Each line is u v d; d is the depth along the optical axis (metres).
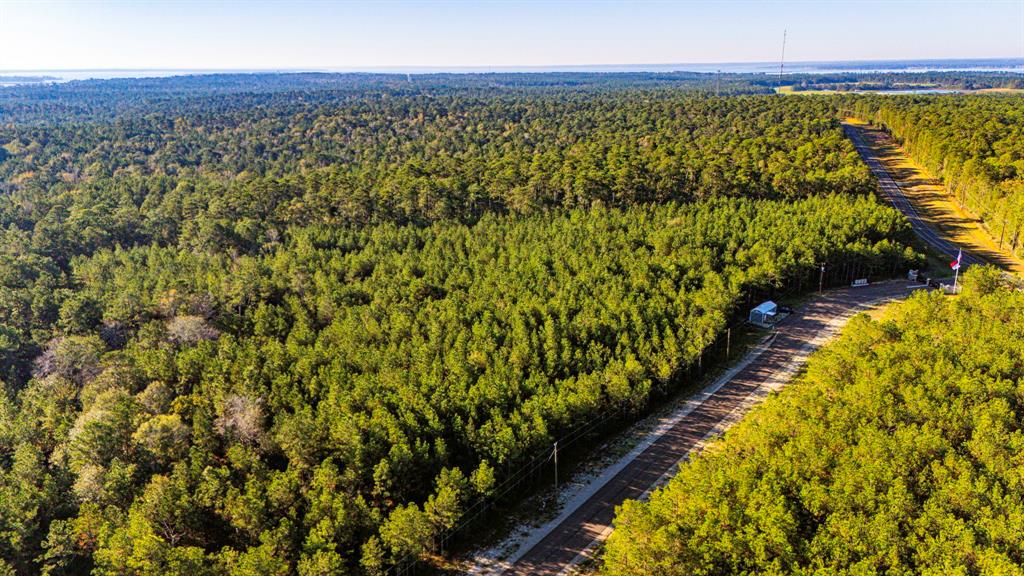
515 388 73.19
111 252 133.25
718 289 96.88
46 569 53.62
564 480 67.31
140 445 66.69
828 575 42.94
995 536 44.81
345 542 55.03
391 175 165.62
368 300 103.31
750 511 48.91
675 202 143.62
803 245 112.31
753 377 86.06
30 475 63.81
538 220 136.12
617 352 80.75
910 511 48.78
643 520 48.88
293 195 159.00
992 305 83.25
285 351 84.81
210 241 133.38
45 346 92.50
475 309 93.50
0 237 138.75
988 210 138.62
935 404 60.38
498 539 59.69
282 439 65.12
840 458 54.28
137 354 87.12
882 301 109.19
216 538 59.38
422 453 62.97
